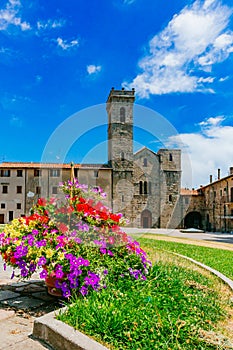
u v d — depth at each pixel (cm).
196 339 227
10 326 250
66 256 285
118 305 254
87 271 286
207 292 365
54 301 312
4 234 325
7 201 3188
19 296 329
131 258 332
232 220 3088
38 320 231
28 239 301
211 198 3603
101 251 314
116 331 215
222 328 266
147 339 213
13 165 3269
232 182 3138
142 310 253
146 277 338
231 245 1325
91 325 218
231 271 527
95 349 189
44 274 290
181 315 266
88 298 265
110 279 306
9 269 488
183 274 427
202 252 814
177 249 829
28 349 210
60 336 209
